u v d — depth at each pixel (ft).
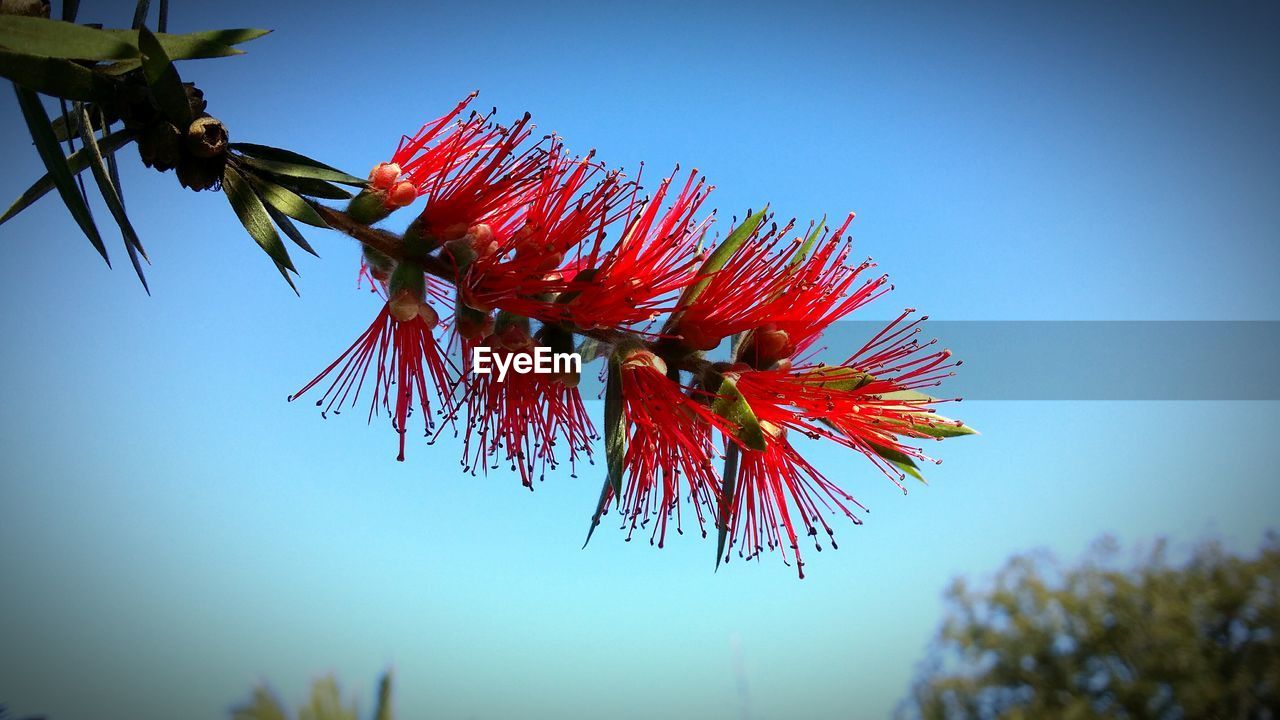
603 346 0.59
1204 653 5.05
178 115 0.48
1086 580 5.52
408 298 0.55
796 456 0.58
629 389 0.56
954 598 5.86
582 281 0.54
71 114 0.53
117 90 0.48
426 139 0.58
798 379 0.57
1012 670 5.49
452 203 0.55
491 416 0.56
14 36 0.44
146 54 0.46
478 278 0.55
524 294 0.55
